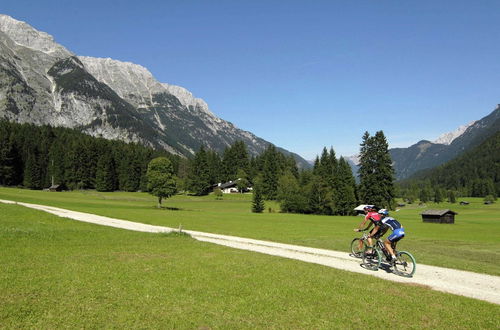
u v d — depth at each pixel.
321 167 139.38
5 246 17.77
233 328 8.73
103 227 31.31
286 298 11.16
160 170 92.75
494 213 124.88
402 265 16.39
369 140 99.44
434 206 176.50
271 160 151.12
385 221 16.42
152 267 14.73
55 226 28.50
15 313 8.93
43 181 150.25
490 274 16.97
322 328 8.91
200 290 11.64
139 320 8.95
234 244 25.02
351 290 12.33
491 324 9.55
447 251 26.50
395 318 9.77
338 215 104.44
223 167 181.50
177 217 55.41
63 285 11.44
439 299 11.66
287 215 89.06
